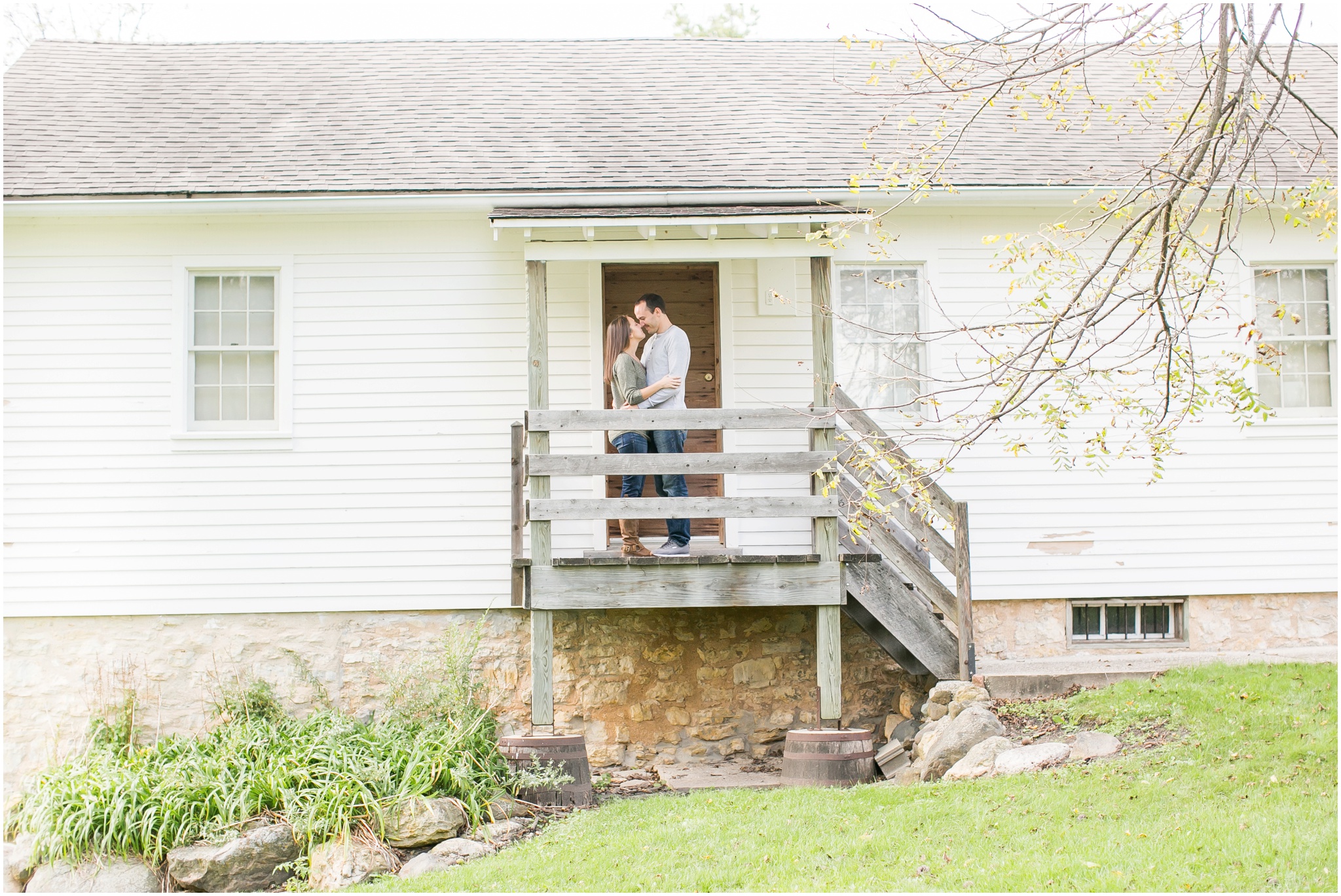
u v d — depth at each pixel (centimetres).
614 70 1098
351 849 623
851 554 784
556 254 784
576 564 751
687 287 942
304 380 870
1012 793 611
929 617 798
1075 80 1080
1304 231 922
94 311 862
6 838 685
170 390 862
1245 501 913
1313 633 915
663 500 756
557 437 878
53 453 852
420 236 884
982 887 486
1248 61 574
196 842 641
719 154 915
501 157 904
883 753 775
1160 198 645
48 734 834
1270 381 923
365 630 862
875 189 835
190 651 851
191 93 1014
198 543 855
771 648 883
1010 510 898
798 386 896
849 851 547
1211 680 776
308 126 955
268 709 827
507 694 860
